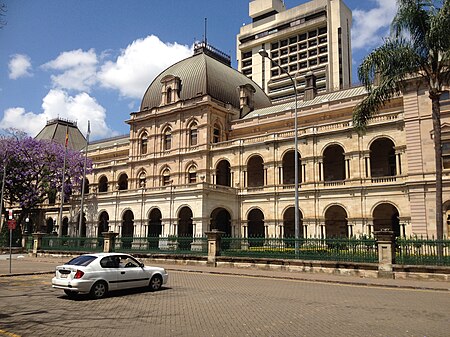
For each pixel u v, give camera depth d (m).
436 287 19.16
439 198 26.05
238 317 12.48
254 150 52.03
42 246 44.94
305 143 48.12
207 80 59.72
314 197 46.22
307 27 123.25
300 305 14.57
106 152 72.44
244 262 28.75
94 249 39.38
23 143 59.12
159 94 64.31
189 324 11.58
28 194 58.56
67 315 12.99
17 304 15.10
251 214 56.41
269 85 126.25
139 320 12.16
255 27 136.25
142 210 52.97
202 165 55.28
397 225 44.19
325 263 25.12
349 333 10.54
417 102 39.69
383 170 46.78
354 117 30.50
